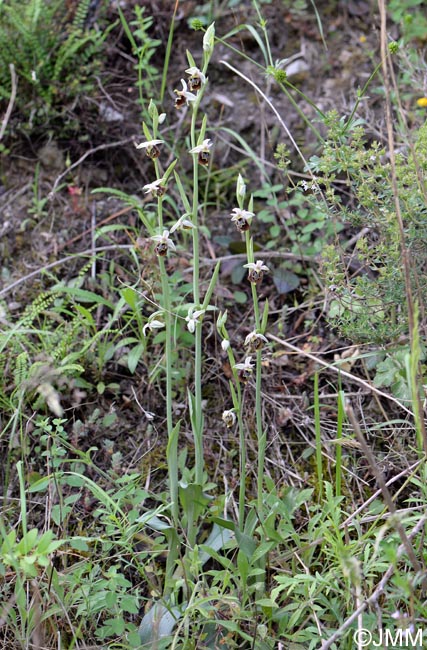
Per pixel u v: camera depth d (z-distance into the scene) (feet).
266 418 11.36
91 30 14.75
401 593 8.07
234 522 9.70
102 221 13.46
